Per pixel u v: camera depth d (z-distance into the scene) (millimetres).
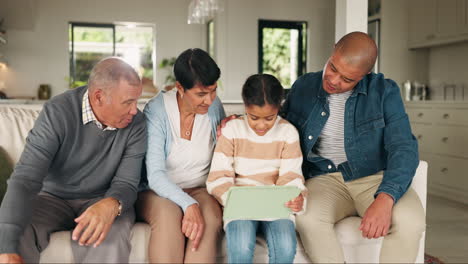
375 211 1495
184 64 1556
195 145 1750
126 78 1446
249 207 1455
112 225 1480
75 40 8344
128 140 1621
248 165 1673
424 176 1812
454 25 4531
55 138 1516
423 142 4418
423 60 5309
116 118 1506
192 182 1778
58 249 1467
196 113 1728
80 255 1441
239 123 1701
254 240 1475
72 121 1546
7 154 1815
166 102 1742
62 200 1640
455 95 4820
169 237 1456
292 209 1497
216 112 1812
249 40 7176
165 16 8516
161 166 1657
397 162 1619
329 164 1854
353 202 1839
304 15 7344
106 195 1531
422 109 4414
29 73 8070
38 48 8062
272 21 7277
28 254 1382
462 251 2564
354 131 1809
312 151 1916
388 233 1570
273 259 1485
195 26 8641
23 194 1390
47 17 8047
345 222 1731
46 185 1642
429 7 4906
